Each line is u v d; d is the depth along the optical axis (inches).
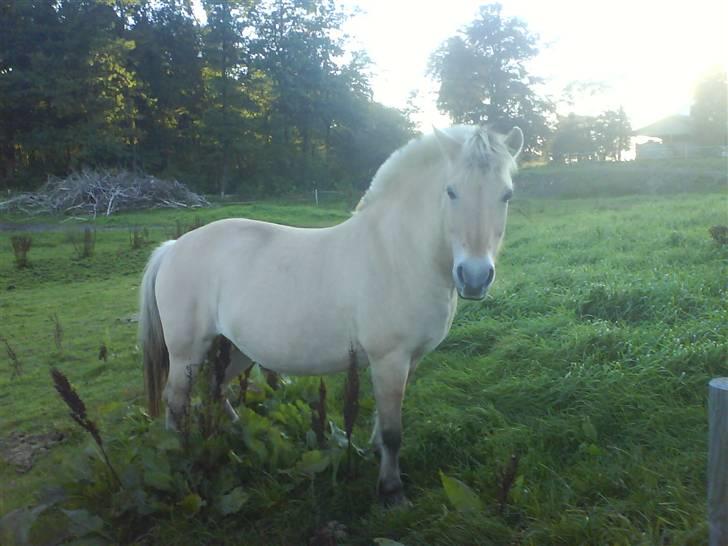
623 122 1823.3
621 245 324.2
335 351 123.9
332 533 103.7
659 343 164.1
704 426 125.2
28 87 1264.8
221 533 112.3
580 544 93.4
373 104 1678.2
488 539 98.3
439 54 1720.0
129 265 478.3
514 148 113.9
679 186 938.1
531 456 122.8
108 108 1302.9
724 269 233.5
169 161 1477.6
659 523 95.4
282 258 128.6
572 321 192.2
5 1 1294.3
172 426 139.3
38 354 252.2
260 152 1507.1
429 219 111.7
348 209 951.0
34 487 138.6
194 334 138.4
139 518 117.8
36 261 488.7
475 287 99.4
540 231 429.4
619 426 131.6
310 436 136.1
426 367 186.9
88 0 1346.0
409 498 122.0
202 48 1514.5
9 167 1348.4
